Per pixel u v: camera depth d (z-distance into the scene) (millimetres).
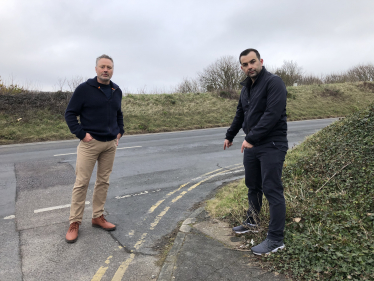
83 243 3131
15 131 11523
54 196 4652
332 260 2375
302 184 4145
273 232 2707
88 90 3074
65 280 2459
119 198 4695
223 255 2738
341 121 7332
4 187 5102
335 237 2709
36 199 4508
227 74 25812
